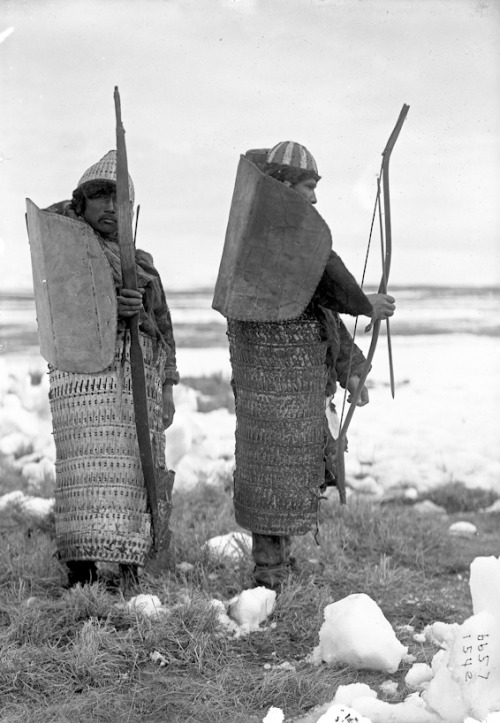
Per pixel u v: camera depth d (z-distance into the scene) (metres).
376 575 5.13
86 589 4.55
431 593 5.06
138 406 4.62
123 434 4.68
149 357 4.78
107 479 4.67
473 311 20.09
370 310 4.47
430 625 4.48
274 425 4.67
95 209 4.75
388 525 6.07
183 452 8.02
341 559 5.39
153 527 4.75
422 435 9.83
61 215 4.55
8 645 4.05
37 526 5.85
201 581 4.97
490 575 3.54
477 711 3.37
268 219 4.32
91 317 4.57
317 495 4.75
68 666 3.95
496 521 6.88
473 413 10.95
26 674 3.86
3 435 9.09
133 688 3.85
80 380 4.68
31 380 11.21
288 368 4.62
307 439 4.70
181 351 15.30
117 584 4.86
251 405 4.71
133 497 4.70
